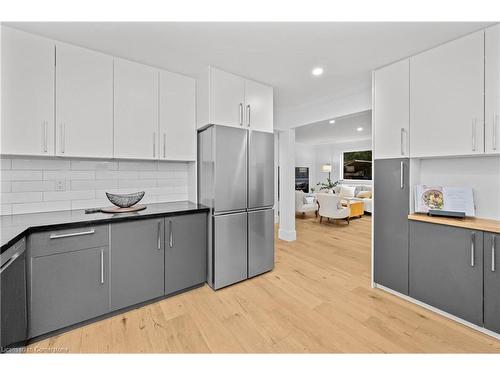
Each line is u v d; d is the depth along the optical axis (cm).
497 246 165
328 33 181
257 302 216
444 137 191
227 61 224
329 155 884
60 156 189
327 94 309
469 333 173
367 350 157
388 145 229
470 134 177
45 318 161
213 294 230
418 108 206
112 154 212
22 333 147
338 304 213
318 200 580
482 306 172
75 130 194
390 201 229
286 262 317
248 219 260
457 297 185
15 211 197
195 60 222
